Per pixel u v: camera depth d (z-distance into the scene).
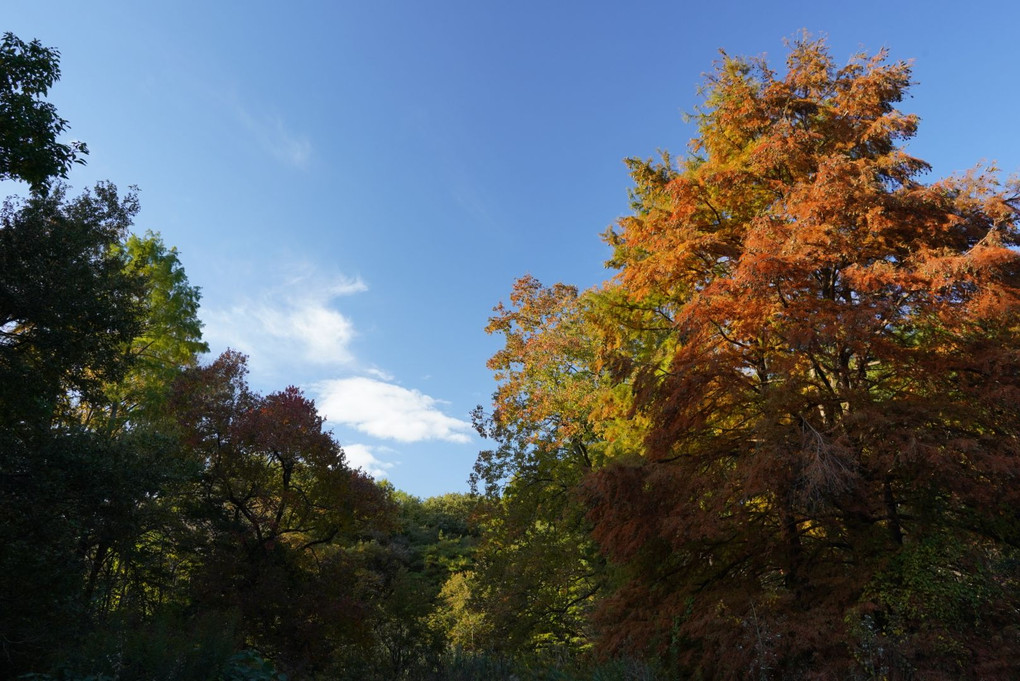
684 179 16.19
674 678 10.77
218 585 20.77
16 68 13.97
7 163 14.45
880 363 14.12
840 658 10.48
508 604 22.05
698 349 14.51
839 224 13.70
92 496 15.55
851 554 13.15
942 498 12.35
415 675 21.80
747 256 13.42
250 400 24.30
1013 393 11.68
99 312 17.31
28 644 13.16
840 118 16.39
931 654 10.34
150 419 27.27
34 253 15.98
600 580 22.39
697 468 14.09
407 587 25.61
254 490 23.50
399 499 61.81
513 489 24.92
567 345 25.53
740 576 13.77
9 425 15.59
